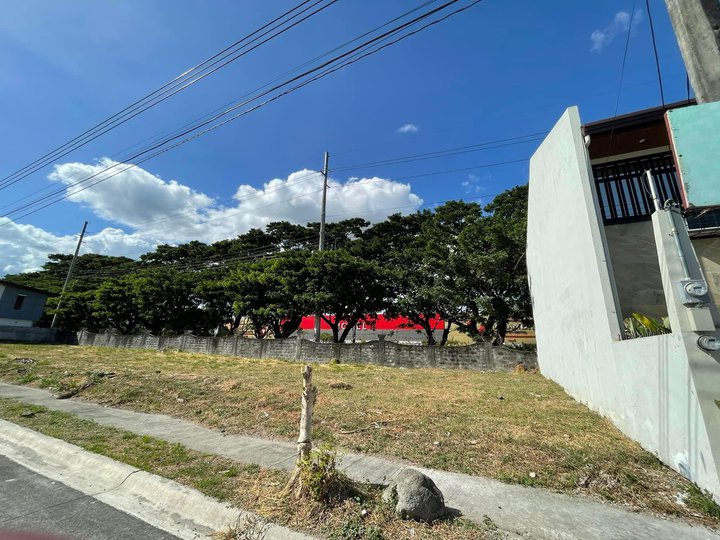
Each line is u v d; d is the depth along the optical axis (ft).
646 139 27.17
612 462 14.69
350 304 74.95
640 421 16.52
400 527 10.36
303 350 62.44
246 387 30.17
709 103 15.42
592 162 29.86
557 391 29.37
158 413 24.13
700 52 15.26
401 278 72.33
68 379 33.71
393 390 30.22
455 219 77.77
